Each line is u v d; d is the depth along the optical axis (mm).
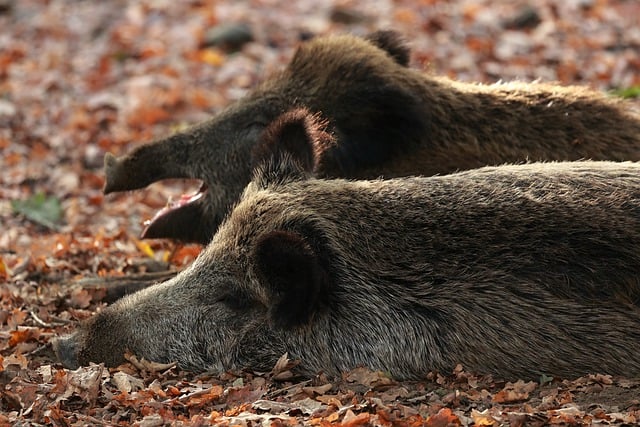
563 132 13414
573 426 8680
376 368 10086
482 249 10039
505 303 9914
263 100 13516
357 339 10125
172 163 13578
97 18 28328
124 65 24922
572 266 9859
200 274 10766
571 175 10391
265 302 10281
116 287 13258
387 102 12836
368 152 12945
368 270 10156
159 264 14812
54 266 14648
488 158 13273
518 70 22234
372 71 13125
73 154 20125
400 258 10125
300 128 11211
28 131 21297
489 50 23359
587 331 9781
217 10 27922
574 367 9820
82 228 17062
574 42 23828
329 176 12805
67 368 10766
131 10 28766
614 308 9773
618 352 9758
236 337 10469
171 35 26391
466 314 9945
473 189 10352
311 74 13445
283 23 26656
